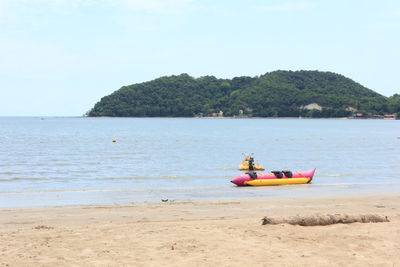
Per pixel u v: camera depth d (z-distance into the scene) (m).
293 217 10.89
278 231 9.88
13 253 8.21
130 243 8.94
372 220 11.34
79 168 32.09
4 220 13.19
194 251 8.30
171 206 16.03
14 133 95.31
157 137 80.38
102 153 45.44
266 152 48.22
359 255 8.15
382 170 31.80
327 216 10.99
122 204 16.69
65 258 7.89
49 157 40.78
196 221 12.19
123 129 122.38
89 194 19.89
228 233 9.73
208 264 7.52
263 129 125.25
